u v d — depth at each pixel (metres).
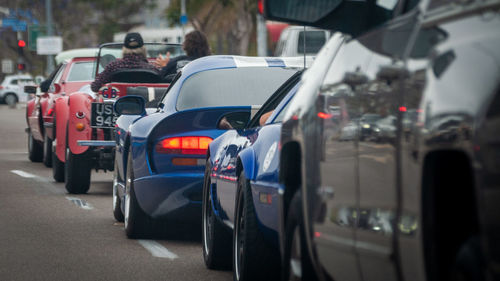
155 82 25.03
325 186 8.33
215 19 84.00
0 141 52.75
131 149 17.06
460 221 6.03
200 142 16.16
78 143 24.75
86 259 15.17
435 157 6.20
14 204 23.20
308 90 9.25
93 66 33.16
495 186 5.45
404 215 6.55
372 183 7.18
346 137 7.82
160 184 16.17
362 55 7.80
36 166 35.97
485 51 5.75
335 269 8.24
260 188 11.05
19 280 13.30
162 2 140.38
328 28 8.16
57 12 138.62
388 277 6.96
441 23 6.35
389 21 7.39
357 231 7.50
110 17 138.62
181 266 14.55
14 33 158.50
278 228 10.31
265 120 13.11
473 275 5.59
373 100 7.26
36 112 35.88
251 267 11.54
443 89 6.09
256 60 17.53
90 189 27.12
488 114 5.56
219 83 16.81
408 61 6.65
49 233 18.27
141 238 17.55
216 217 13.88
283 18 8.10
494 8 5.80
